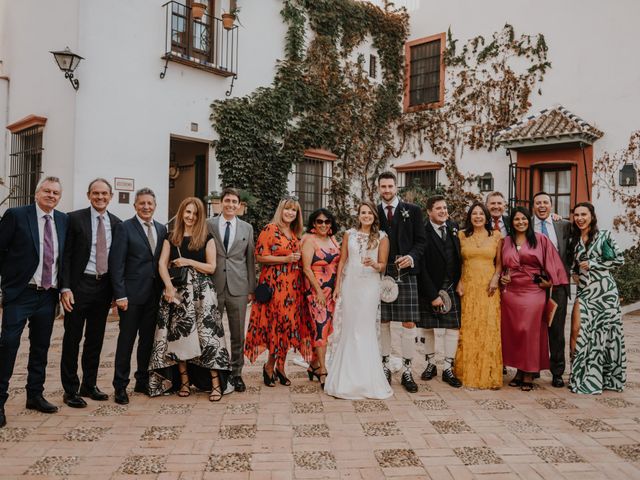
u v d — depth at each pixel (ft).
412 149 45.14
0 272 12.79
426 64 44.80
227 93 33.73
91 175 27.68
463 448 11.27
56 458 10.57
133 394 15.07
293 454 10.87
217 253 15.40
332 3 40.16
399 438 11.82
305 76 38.19
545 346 16.17
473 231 16.79
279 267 15.75
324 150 40.09
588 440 11.77
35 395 13.41
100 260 13.92
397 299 16.06
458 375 16.58
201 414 13.35
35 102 30.68
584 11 35.99
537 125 36.04
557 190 37.29
